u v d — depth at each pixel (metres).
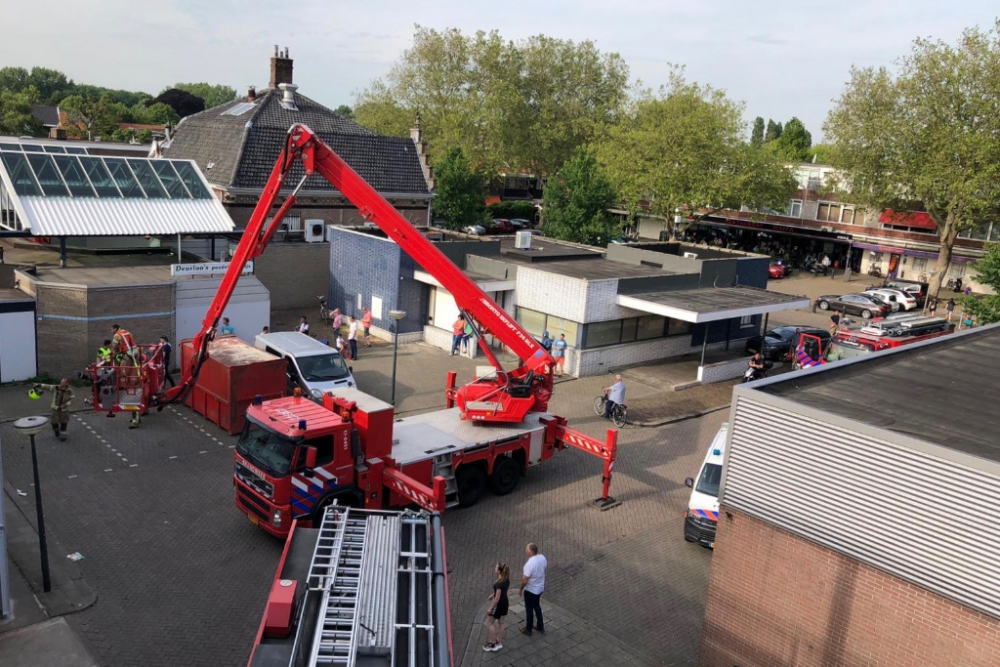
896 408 10.93
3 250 28.31
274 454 13.97
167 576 13.27
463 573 14.10
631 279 28.00
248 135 36.00
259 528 15.21
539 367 17.58
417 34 74.19
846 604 9.69
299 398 15.60
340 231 32.44
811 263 60.03
